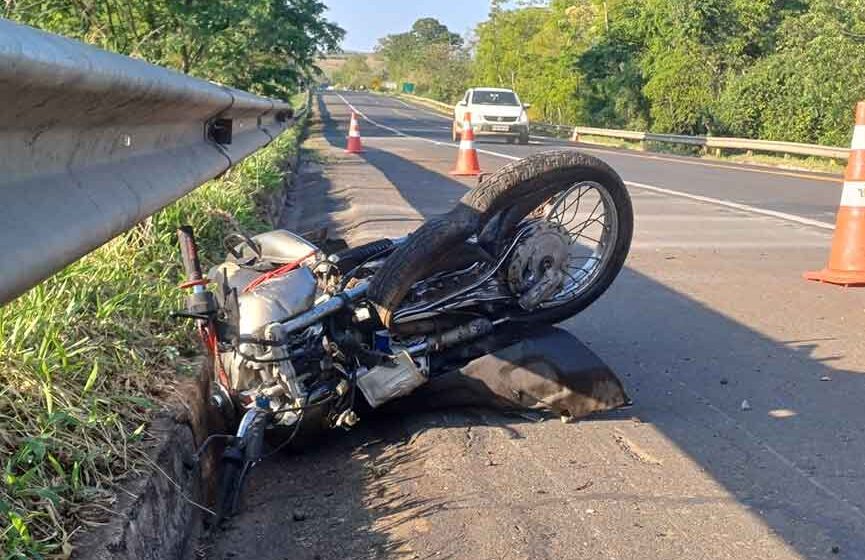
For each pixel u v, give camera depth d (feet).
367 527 12.19
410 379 14.48
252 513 12.74
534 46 190.19
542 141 120.37
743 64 124.06
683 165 76.59
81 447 10.27
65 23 38.50
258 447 12.45
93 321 13.64
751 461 13.97
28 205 8.48
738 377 18.01
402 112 229.66
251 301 13.47
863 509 12.39
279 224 37.96
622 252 17.26
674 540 11.54
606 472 13.57
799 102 102.94
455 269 14.92
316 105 255.91
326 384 14.03
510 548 11.37
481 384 15.03
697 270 27.86
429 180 54.44
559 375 15.07
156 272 18.19
